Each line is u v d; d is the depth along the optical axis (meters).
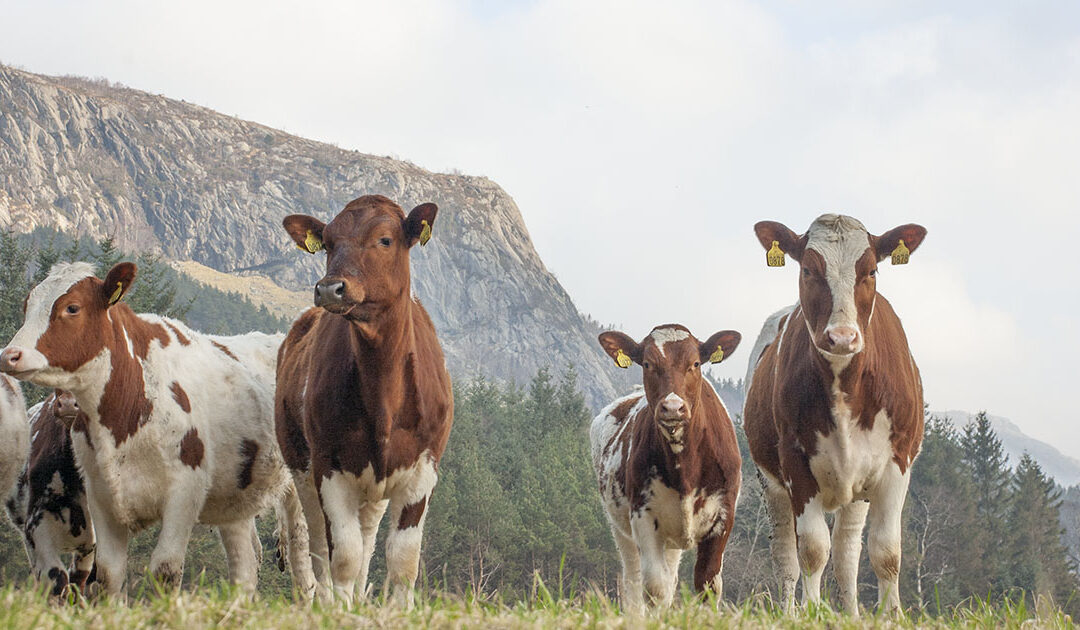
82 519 10.87
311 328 10.41
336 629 5.24
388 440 8.48
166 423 9.32
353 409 8.47
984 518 67.62
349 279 7.95
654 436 10.39
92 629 5.14
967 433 77.94
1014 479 75.62
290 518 11.05
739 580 46.78
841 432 8.91
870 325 9.05
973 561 59.84
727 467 10.44
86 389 8.88
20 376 8.53
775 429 10.20
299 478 9.55
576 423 78.62
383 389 8.39
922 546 55.62
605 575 49.41
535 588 6.45
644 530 10.51
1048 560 68.81
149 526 9.54
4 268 39.06
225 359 10.40
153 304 38.75
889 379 9.01
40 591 6.24
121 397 9.04
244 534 10.69
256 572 10.80
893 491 9.02
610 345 10.96
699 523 10.42
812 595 9.11
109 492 9.06
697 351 10.45
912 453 9.23
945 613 6.85
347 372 8.50
